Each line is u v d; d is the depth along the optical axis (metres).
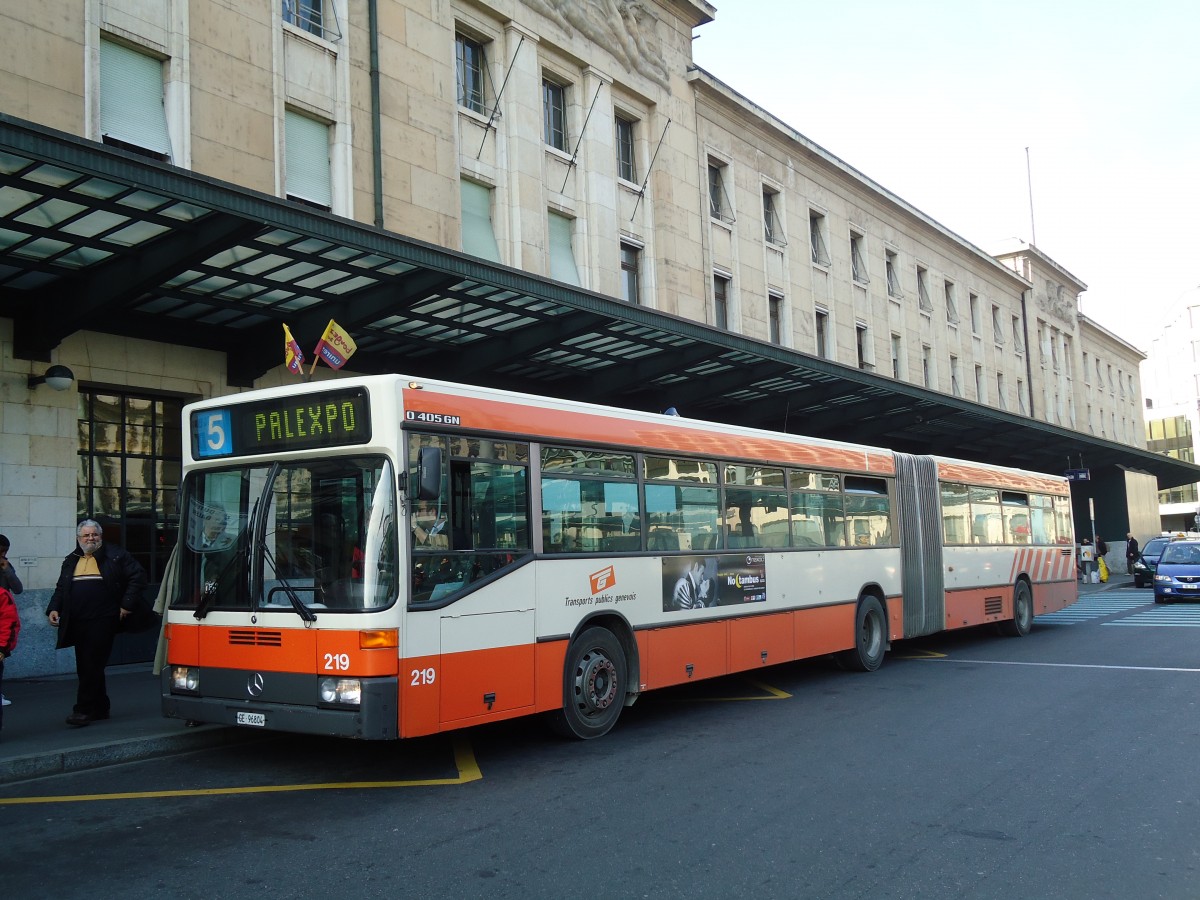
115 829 5.98
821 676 12.73
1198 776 7.14
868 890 4.88
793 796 6.67
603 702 8.80
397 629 6.77
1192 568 25.12
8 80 11.52
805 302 28.73
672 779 7.19
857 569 13.00
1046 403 47.19
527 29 19.36
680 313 23.14
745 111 26.31
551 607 8.22
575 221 20.72
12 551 11.68
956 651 15.50
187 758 7.99
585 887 4.93
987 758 7.76
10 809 6.45
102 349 12.67
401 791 6.89
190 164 13.30
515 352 15.50
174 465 13.73
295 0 15.30
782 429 24.42
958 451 34.38
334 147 15.52
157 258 10.57
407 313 13.80
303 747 8.41
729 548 10.62
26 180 8.90
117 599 8.80
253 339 13.98
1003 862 5.30
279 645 7.05
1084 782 6.99
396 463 6.91
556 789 6.92
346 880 5.05
